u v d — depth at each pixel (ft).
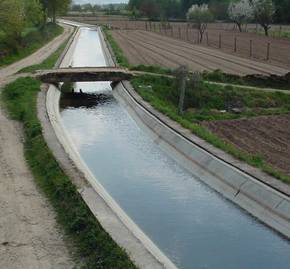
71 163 84.99
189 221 72.28
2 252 56.90
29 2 270.46
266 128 119.85
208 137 102.78
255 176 81.61
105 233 59.06
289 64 208.23
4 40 221.66
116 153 102.94
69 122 127.34
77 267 53.88
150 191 83.25
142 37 337.93
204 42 304.09
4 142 96.73
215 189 84.38
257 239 67.46
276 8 411.75
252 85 161.89
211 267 60.08
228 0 481.05
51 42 301.43
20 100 129.90
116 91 161.38
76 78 163.32
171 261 60.95
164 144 106.93
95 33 416.87
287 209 70.79
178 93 148.97
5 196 71.82
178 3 574.97
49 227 62.75
